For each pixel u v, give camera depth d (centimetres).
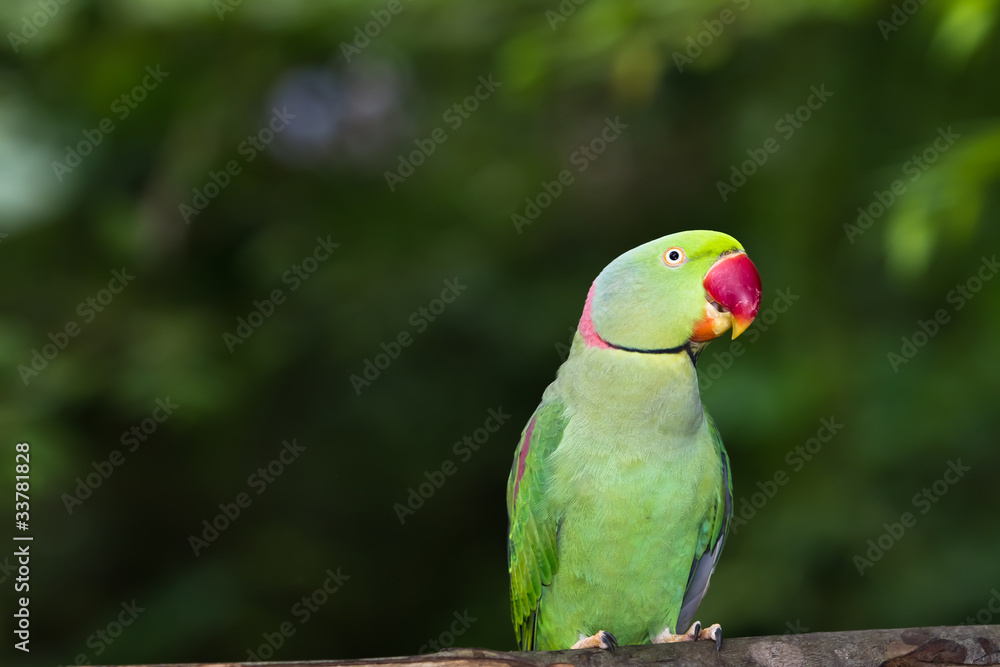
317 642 1762
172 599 1684
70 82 1371
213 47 1365
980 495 1426
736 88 1531
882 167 1401
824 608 1343
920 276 1432
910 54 1354
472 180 1762
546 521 800
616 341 782
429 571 1858
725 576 1366
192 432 1734
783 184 1443
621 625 812
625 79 1191
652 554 780
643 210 1834
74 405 1530
